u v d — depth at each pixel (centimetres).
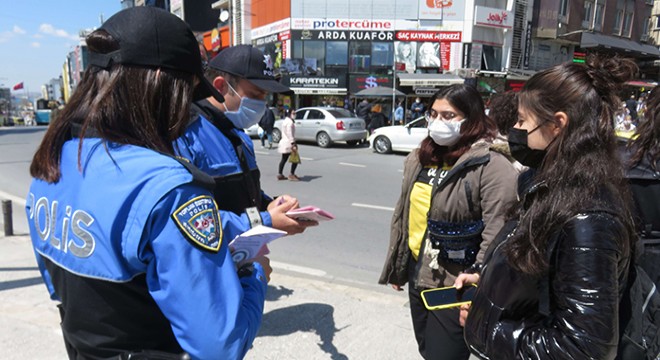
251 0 2381
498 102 249
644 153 159
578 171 107
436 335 202
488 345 116
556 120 116
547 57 2244
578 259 100
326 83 2100
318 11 2061
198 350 91
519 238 112
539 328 109
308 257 473
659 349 125
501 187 184
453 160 202
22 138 1808
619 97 114
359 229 575
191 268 89
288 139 900
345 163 1148
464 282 164
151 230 89
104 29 101
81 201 94
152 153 96
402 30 2023
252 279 119
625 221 104
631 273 116
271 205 149
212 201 99
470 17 1961
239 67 177
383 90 1964
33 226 108
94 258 92
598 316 96
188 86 105
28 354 259
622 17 2545
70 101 105
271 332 290
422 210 211
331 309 325
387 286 396
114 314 96
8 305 320
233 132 168
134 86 98
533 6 2119
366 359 263
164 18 102
